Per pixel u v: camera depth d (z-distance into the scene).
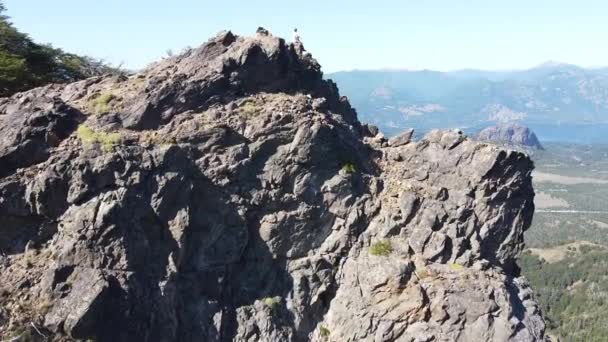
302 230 42.88
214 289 40.41
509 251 45.00
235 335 40.09
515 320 40.22
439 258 42.31
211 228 40.56
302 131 42.38
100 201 37.12
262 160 42.56
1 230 36.94
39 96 42.31
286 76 47.97
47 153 38.41
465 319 40.25
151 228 38.47
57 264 35.81
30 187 36.91
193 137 41.09
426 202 43.81
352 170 44.06
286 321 41.59
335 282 43.09
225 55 45.81
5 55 55.56
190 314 39.16
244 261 42.12
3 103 42.38
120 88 44.38
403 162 47.41
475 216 43.94
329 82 54.78
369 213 43.81
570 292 187.00
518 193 45.19
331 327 42.16
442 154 46.12
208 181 40.69
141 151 38.88
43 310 34.69
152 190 38.34
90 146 38.41
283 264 42.94
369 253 42.44
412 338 40.16
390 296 41.22
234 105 43.94
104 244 36.50
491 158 44.03
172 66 47.22
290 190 42.81
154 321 37.19
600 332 155.88
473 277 41.50
